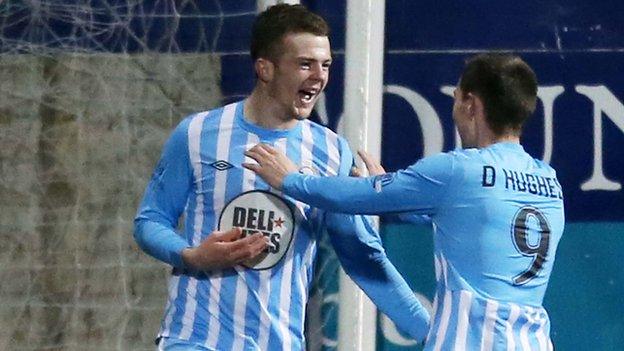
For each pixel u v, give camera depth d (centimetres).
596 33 2095
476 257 1442
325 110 2105
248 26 2125
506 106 1470
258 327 1562
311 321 2077
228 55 2131
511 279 1448
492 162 1454
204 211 1574
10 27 2156
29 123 2159
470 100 1488
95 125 2155
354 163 1716
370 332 1942
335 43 2108
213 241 1504
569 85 2095
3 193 2155
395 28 2109
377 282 1622
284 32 1535
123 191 2148
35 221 2153
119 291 2144
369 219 1634
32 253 2152
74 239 2150
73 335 2141
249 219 1561
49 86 2155
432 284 2092
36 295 2148
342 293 1938
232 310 1562
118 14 2147
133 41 2144
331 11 2111
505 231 1445
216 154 1567
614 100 2089
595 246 2088
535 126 2098
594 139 2092
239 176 1562
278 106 1564
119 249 2145
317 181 1486
